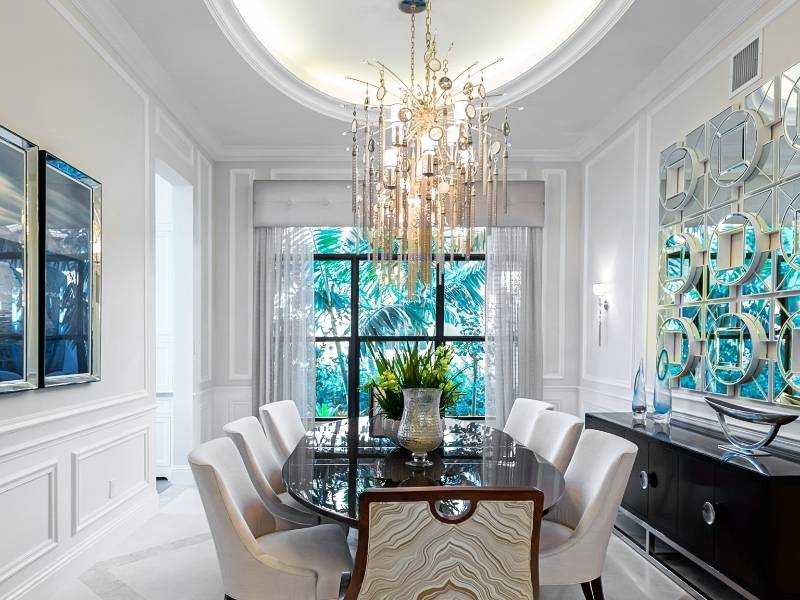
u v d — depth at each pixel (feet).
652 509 9.84
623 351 14.58
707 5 9.92
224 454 7.48
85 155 9.82
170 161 13.97
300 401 17.60
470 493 4.99
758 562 7.17
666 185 12.19
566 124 15.75
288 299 17.74
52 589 8.66
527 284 17.67
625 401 14.30
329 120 15.55
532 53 13.84
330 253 18.78
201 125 15.79
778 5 8.90
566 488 8.21
